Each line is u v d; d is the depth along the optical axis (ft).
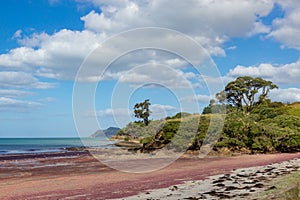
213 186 74.43
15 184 87.86
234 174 93.09
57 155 187.11
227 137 173.99
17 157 174.09
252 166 113.19
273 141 176.55
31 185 85.76
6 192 76.33
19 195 72.49
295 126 188.34
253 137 176.76
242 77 254.88
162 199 63.00
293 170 96.68
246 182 77.51
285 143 176.04
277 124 190.39
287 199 54.85
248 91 255.09
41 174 106.83
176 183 81.35
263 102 255.29
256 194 61.26
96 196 68.23
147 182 84.89
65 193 73.05
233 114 189.78
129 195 67.97
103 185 82.33
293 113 237.04
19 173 109.50
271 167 106.93
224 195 63.10
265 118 214.69
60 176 101.71
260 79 255.09
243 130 177.27
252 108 251.39
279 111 237.25
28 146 350.23
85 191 74.64
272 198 55.47
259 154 167.84
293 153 170.81
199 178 88.43
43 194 72.74
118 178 94.38
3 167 126.93
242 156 157.79
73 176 101.09
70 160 153.07
